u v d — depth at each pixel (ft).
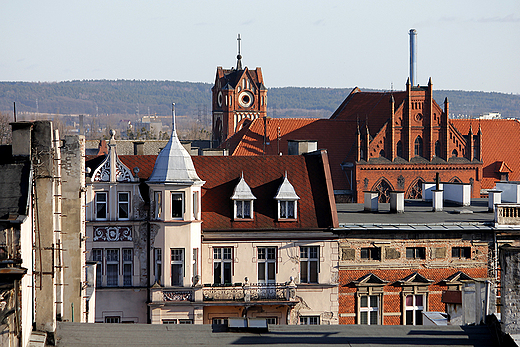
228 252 406.00
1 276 165.99
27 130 194.70
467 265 417.90
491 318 220.43
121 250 395.96
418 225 417.28
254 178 429.79
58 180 202.59
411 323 415.44
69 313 258.78
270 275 408.26
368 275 409.90
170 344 202.28
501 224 422.82
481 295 247.70
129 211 397.19
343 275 411.34
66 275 259.19
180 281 392.06
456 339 210.59
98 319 393.09
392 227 414.41
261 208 416.87
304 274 411.95
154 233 393.91
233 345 202.59
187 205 391.45
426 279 412.77
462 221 436.76
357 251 411.95
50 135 197.98
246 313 398.01
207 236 402.31
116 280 396.57
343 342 206.69
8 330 167.84
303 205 420.36
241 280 404.57
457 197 535.60
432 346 205.36
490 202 486.38
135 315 395.34
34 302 195.42
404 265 414.00
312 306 407.64
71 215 260.83
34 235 196.24
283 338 208.85
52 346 195.72
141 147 578.66
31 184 191.42
